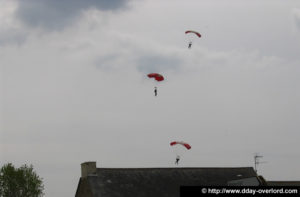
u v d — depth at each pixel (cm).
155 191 11869
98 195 11306
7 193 15025
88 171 11812
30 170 15438
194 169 12850
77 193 12144
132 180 11956
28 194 15138
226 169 13138
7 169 15138
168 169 12600
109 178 11806
